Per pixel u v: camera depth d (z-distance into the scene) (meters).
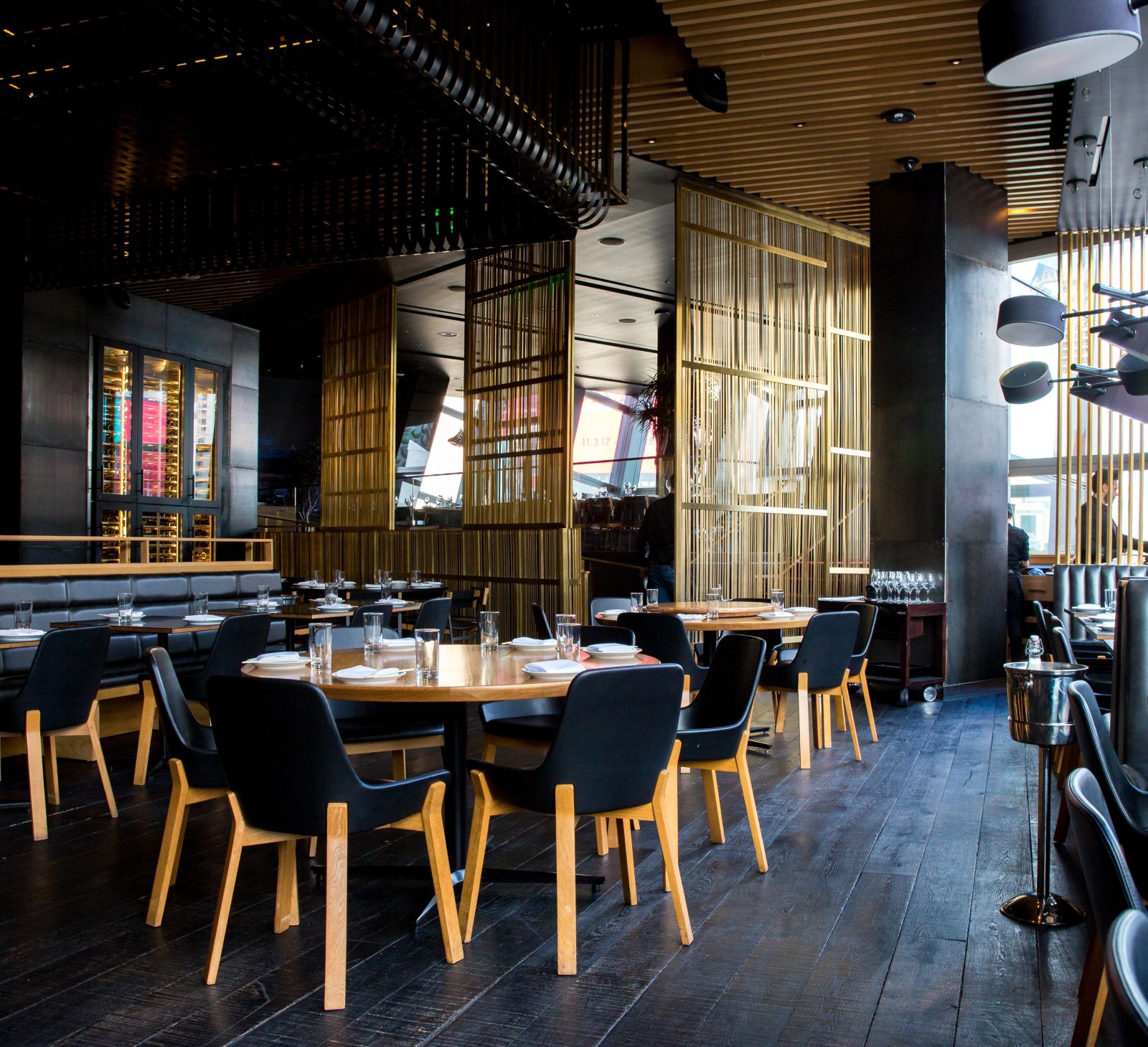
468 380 10.64
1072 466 9.12
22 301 9.88
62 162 7.02
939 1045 2.34
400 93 4.85
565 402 9.31
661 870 3.60
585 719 2.70
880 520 8.22
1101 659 5.61
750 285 8.91
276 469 18.72
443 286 12.33
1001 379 6.56
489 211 6.87
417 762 5.41
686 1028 2.42
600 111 6.27
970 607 8.07
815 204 9.09
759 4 5.67
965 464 8.06
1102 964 2.21
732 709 3.73
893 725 6.57
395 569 11.66
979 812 4.41
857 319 9.91
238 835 2.66
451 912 2.79
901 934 3.01
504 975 2.71
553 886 3.45
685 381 8.35
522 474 9.86
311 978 2.69
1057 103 6.78
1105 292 4.96
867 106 6.93
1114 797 2.33
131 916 3.14
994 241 8.42
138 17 4.94
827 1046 2.33
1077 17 3.53
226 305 11.90
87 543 10.54
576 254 11.58
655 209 9.73
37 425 10.04
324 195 7.36
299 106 6.05
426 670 3.03
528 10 5.39
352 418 12.80
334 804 2.54
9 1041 2.34
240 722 2.58
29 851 3.83
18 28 5.09
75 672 4.14
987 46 3.77
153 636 6.24
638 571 10.80
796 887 3.42
